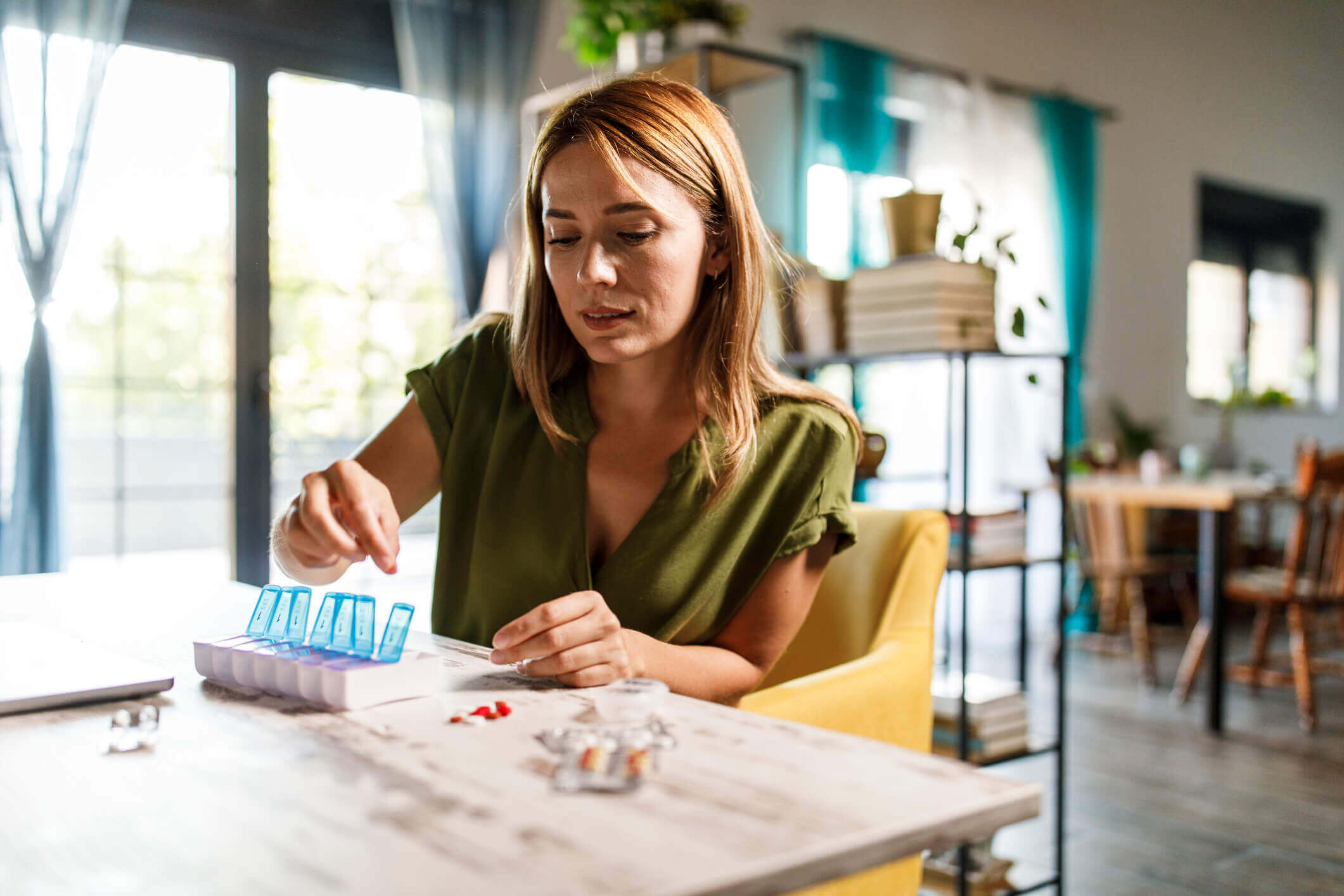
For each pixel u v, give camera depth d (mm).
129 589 1257
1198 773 2938
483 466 1132
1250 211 6949
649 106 940
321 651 736
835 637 1372
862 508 1432
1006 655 4566
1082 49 5781
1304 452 3639
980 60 5277
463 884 405
